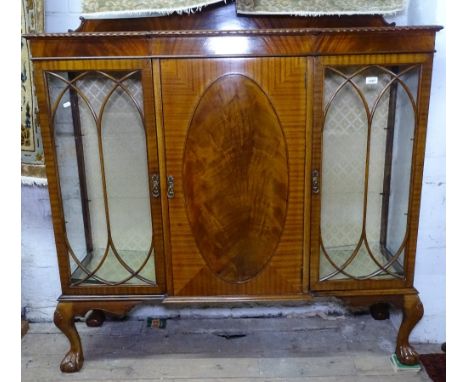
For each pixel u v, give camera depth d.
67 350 1.75
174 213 1.42
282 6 1.37
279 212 1.42
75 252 1.52
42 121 1.37
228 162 1.38
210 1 1.32
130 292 1.50
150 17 1.44
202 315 1.98
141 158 1.45
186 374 1.59
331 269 1.49
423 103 1.36
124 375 1.59
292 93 1.33
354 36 1.30
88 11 1.37
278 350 1.73
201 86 1.33
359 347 1.74
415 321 1.53
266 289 1.48
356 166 1.47
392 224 1.54
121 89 1.38
